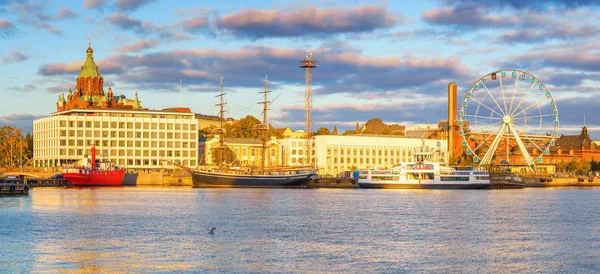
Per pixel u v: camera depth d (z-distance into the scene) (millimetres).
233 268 90375
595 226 135625
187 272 87688
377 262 95062
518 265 94375
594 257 100250
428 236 119125
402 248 106250
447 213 159000
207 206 174625
